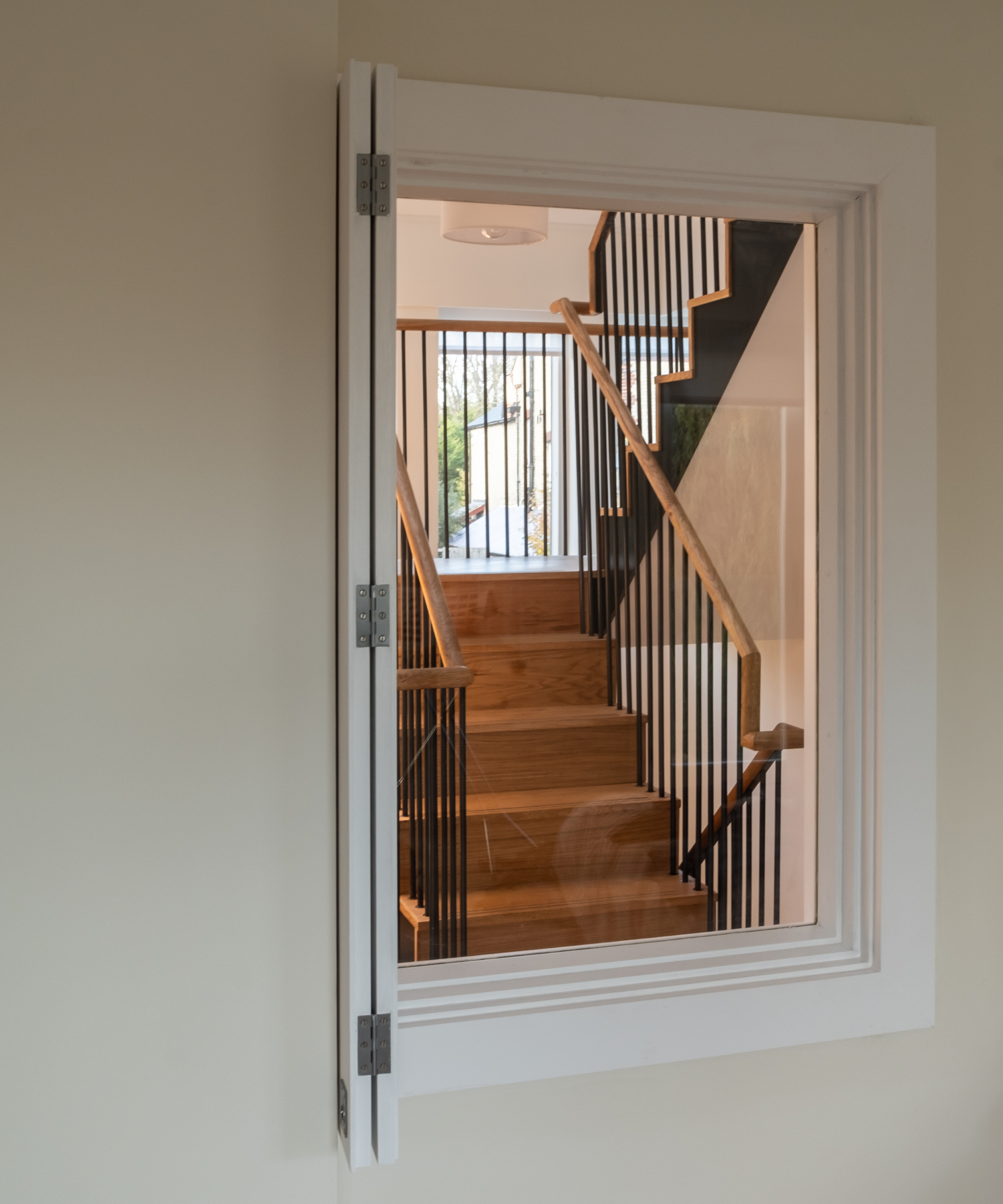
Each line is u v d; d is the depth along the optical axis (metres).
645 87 1.71
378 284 1.42
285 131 1.48
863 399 1.85
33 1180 1.44
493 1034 1.66
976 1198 1.99
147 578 1.46
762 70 1.76
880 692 1.83
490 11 1.65
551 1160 1.78
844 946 1.90
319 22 1.48
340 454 1.48
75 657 1.43
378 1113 1.49
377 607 1.45
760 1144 1.88
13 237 1.39
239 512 1.49
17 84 1.38
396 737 1.47
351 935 1.46
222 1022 1.51
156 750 1.47
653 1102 1.83
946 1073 1.96
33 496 1.41
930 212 1.83
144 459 1.45
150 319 1.44
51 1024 1.44
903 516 1.83
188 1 1.44
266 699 1.50
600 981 1.77
